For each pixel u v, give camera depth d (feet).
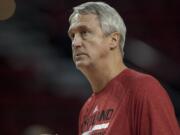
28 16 55.26
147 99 14.06
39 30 55.26
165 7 58.39
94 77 15.87
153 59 52.85
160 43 56.80
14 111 47.96
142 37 57.00
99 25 15.47
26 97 48.47
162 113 13.87
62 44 55.06
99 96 16.03
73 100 48.49
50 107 48.21
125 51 52.90
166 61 54.03
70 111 48.06
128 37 55.72
